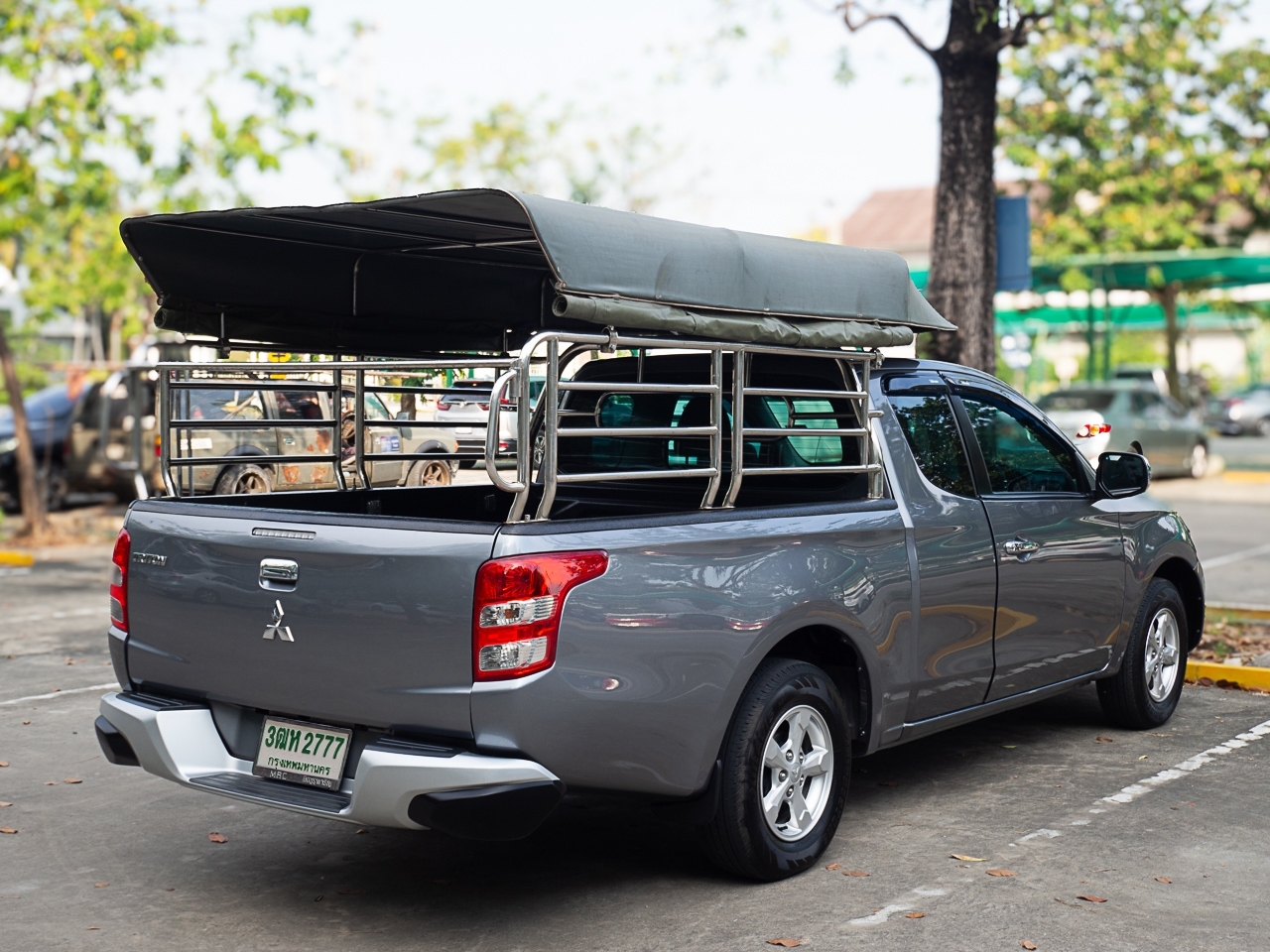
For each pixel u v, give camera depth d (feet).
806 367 16.89
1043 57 77.36
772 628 14.48
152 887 15.30
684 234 14.10
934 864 15.67
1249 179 86.02
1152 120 85.30
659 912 14.23
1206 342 230.07
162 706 14.67
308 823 17.72
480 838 12.44
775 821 15.03
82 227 73.10
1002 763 20.22
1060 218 88.43
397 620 12.88
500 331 20.95
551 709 12.62
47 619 34.53
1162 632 22.40
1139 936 13.51
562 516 19.60
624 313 13.43
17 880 15.55
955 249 32.48
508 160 116.26
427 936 13.70
